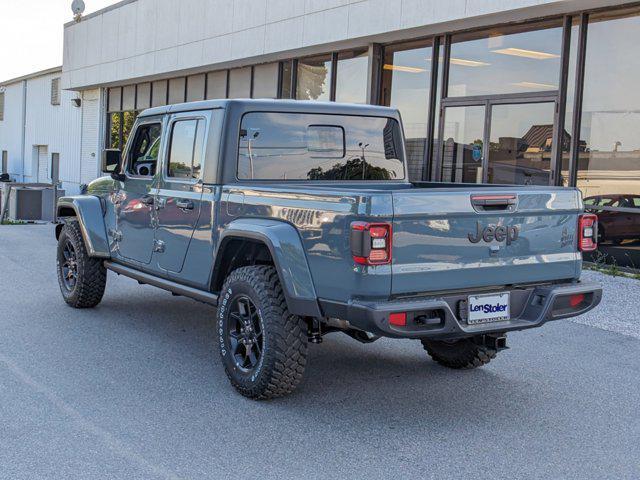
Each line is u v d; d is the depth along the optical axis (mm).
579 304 4891
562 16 10969
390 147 6312
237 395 5051
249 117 5508
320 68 15961
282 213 4723
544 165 11289
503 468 3953
